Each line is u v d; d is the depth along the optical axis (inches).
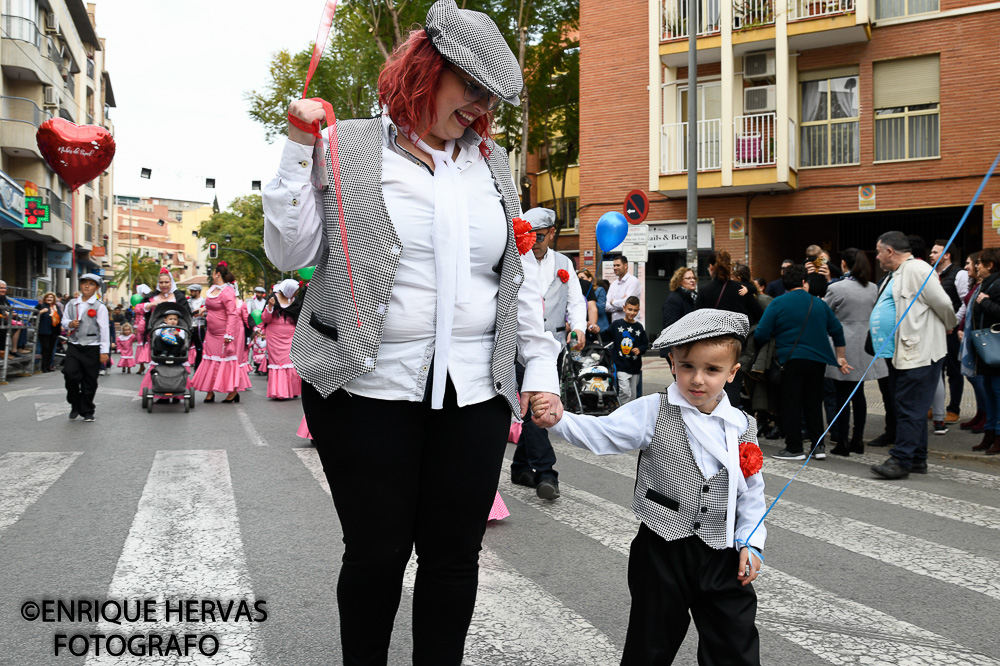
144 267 3521.2
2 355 695.1
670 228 786.8
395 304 91.6
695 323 104.5
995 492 255.4
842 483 268.1
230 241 2628.0
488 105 93.8
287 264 93.0
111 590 157.6
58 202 1395.2
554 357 106.7
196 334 598.5
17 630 137.7
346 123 93.7
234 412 451.5
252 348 791.1
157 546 186.7
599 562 179.0
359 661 94.9
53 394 549.0
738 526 103.3
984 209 669.9
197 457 302.5
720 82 757.3
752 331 331.0
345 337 89.0
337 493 92.8
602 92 816.3
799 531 207.6
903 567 178.2
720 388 105.2
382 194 91.2
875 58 705.0
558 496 243.3
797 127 738.8
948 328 276.5
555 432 109.0
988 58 663.8
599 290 513.0
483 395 96.1
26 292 1355.8
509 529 206.5
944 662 129.0
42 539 192.1
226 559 177.2
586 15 821.2
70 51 1553.9
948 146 682.2
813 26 697.0
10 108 1277.1
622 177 808.3
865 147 713.0
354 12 765.3
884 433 343.9
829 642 136.6
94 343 406.3
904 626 143.9
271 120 976.9
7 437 352.2
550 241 254.4
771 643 136.0
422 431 94.1
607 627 141.8
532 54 896.9
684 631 105.0
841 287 332.2
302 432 334.6
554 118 1061.8
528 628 141.0
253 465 287.4
